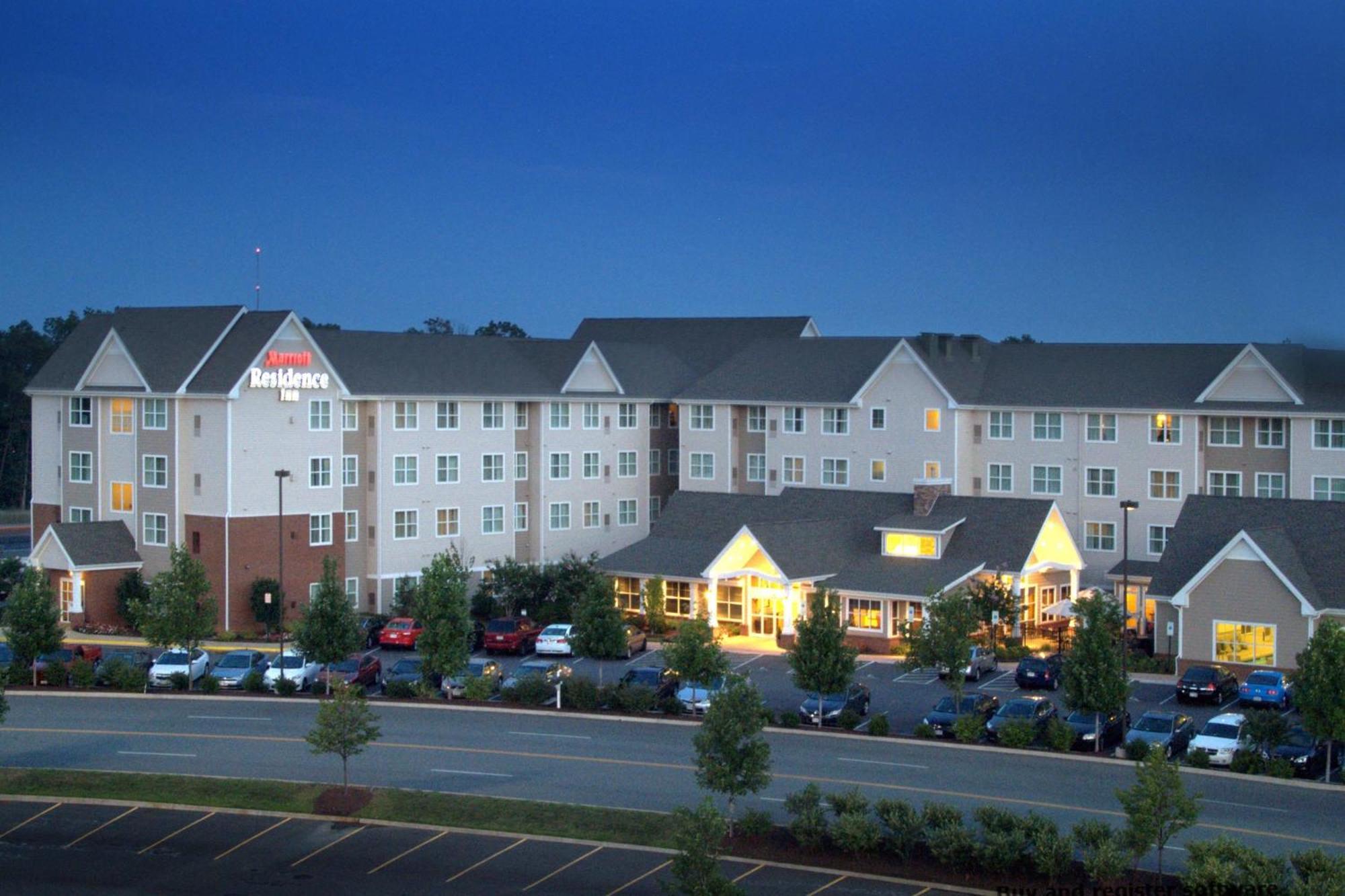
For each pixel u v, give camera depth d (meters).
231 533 74.06
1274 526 65.50
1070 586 75.69
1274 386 77.62
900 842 37.31
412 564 80.81
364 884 36.88
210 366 75.56
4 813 42.38
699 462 94.31
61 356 82.31
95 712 54.78
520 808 42.12
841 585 70.69
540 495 87.62
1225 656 61.56
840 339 94.38
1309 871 32.31
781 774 45.62
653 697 54.38
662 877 37.06
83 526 76.56
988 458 85.69
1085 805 41.94
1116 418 81.75
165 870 37.94
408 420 80.69
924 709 56.16
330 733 43.25
